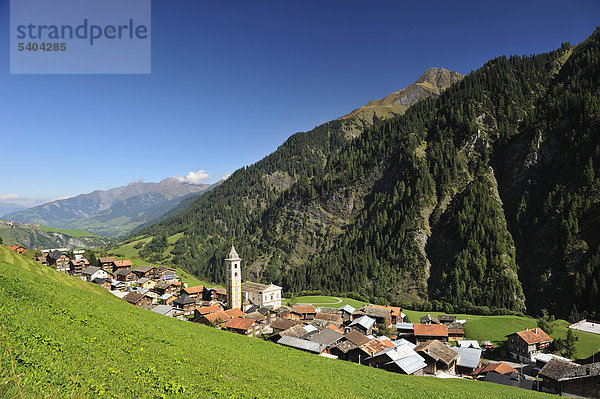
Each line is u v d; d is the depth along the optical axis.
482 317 131.25
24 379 15.89
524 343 94.81
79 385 17.55
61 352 21.89
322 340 82.31
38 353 20.09
